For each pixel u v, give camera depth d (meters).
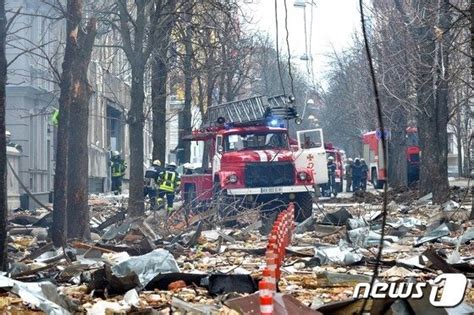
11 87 40.94
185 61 39.78
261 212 26.77
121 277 10.82
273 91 66.75
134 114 27.00
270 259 7.42
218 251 17.45
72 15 18.52
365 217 25.14
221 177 26.83
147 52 27.17
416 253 16.38
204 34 36.62
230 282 10.93
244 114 28.59
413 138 56.66
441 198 33.38
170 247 17.09
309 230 22.72
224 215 25.31
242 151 27.73
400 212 29.94
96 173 58.53
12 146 35.88
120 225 20.70
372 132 64.38
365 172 58.94
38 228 23.03
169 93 42.47
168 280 11.34
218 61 40.88
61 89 18.48
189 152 42.94
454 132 71.50
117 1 27.30
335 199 42.97
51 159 47.75
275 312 7.61
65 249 15.63
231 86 49.44
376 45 38.16
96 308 9.52
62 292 10.76
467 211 25.75
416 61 32.22
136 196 26.25
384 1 38.25
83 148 19.50
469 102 36.56
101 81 57.69
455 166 86.00
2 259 12.74
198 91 50.56
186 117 43.16
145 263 11.88
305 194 27.64
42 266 13.76
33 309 8.77
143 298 10.35
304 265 14.43
